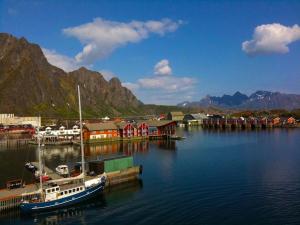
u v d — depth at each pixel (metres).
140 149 154.25
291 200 66.69
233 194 71.88
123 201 70.94
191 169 100.44
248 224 55.56
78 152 149.00
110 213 64.50
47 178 87.62
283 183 79.62
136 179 89.38
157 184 83.12
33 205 66.06
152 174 95.00
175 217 60.03
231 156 123.88
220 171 95.75
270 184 79.06
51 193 68.75
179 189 77.44
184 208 64.25
